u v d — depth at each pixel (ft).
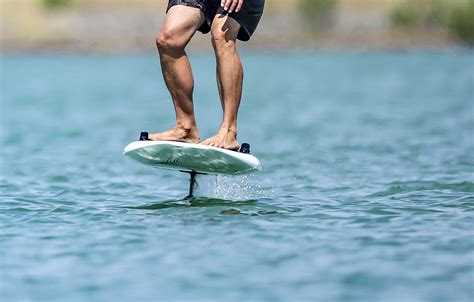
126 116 287.89
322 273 82.58
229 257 88.07
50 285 80.59
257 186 130.62
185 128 106.11
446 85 424.46
